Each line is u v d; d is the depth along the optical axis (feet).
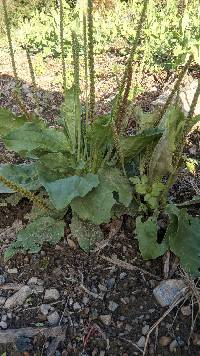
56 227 1.40
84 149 1.43
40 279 1.34
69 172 1.37
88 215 1.33
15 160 1.80
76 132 1.43
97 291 1.31
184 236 1.32
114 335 1.22
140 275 1.34
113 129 1.27
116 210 1.43
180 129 1.28
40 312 1.27
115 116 1.35
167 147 1.26
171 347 1.18
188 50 2.33
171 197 1.57
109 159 1.46
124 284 1.32
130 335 1.21
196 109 1.90
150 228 1.32
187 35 2.42
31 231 1.40
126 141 1.35
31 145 1.31
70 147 1.38
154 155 1.32
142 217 1.43
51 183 1.26
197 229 1.34
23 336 1.21
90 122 1.41
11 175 1.49
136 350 1.18
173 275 1.32
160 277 1.33
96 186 1.27
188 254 1.30
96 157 1.37
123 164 1.39
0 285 1.34
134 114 1.69
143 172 1.42
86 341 1.21
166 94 2.09
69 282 1.33
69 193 1.23
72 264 1.37
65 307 1.28
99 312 1.26
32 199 1.35
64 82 1.42
